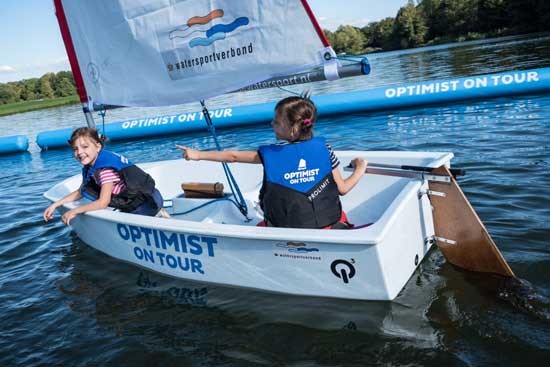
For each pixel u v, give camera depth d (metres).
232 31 2.68
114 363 2.26
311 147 2.45
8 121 19.36
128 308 2.72
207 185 3.57
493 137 5.59
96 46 3.20
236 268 2.61
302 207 2.43
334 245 2.24
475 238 2.52
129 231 2.98
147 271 3.14
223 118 8.83
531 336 2.09
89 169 3.15
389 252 2.27
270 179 2.45
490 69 12.74
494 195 3.71
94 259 3.44
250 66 2.71
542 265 2.61
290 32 2.53
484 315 2.26
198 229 2.54
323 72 2.54
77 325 2.62
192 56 2.86
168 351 2.30
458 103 8.22
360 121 7.92
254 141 7.52
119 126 9.23
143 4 2.88
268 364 2.13
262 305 2.55
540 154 4.63
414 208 2.51
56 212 4.64
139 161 7.22
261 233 2.36
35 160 8.55
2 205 5.43
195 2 2.72
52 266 3.44
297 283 2.48
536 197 3.56
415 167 2.62
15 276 3.34
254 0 2.54
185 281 2.92
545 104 7.12
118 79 3.21
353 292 2.37
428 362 2.02
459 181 4.13
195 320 2.51
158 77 3.04
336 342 2.21
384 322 2.29
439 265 2.73
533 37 26.17
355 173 2.69
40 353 2.40
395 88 8.57
